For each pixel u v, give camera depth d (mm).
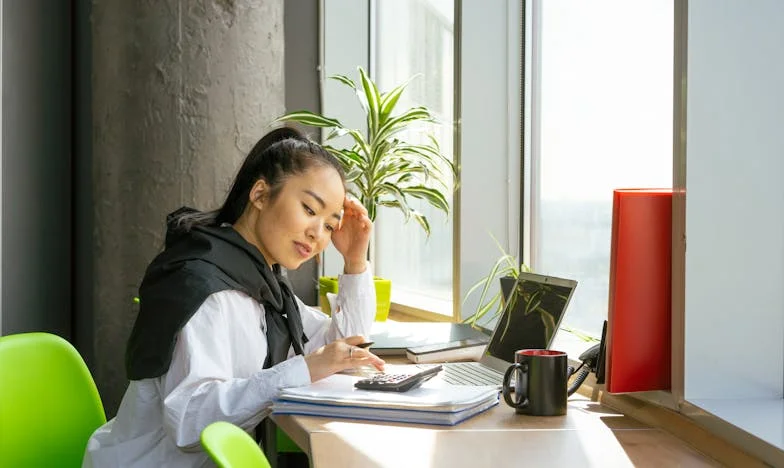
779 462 1332
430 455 1486
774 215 1675
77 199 3484
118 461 1771
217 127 3068
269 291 1979
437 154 3135
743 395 1665
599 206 2518
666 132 2176
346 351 1908
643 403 1782
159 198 3039
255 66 3137
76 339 3521
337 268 3924
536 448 1533
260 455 1369
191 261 1854
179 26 3020
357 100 3977
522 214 2941
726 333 1659
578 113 2625
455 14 2926
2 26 3006
